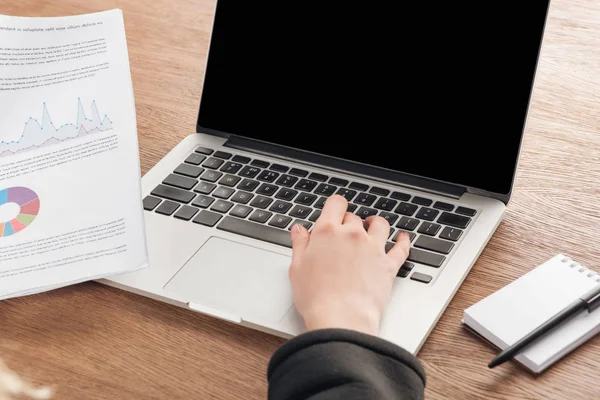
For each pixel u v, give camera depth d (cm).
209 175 92
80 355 73
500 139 85
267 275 78
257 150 96
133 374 71
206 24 125
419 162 89
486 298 74
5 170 86
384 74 90
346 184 90
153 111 107
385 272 74
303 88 94
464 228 82
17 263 78
